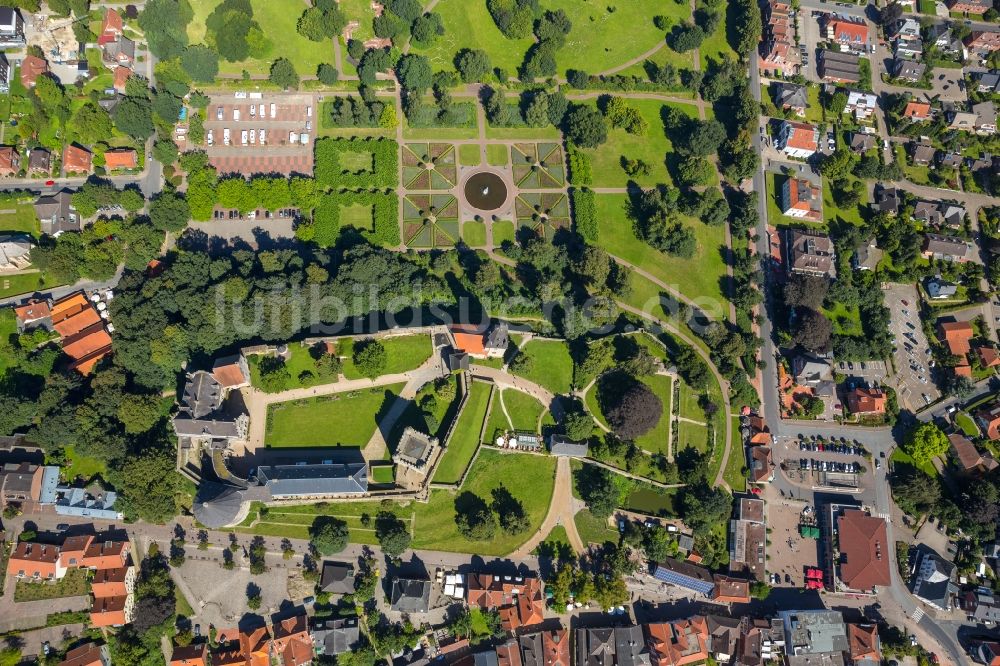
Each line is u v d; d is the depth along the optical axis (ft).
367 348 554.46
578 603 549.95
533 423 585.63
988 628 582.76
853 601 583.99
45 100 628.28
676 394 614.34
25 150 620.49
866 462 620.49
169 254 611.06
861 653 556.51
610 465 585.63
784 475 611.06
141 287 579.89
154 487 512.22
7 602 508.53
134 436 536.01
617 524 579.07
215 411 528.22
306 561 539.70
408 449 542.57
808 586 582.35
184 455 537.65
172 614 514.27
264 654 507.71
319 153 647.56
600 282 618.44
